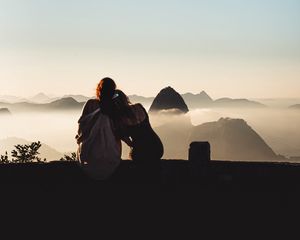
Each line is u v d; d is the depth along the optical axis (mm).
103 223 5395
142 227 5285
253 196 6406
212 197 6363
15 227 5281
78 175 7336
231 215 5660
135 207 5930
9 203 6102
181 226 5297
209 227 5277
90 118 6070
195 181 7090
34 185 6848
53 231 5152
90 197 6305
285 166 7809
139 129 6316
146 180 6621
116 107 6113
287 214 5672
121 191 6496
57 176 7301
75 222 5445
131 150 6469
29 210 5836
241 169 7805
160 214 5699
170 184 6875
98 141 6074
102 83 6152
